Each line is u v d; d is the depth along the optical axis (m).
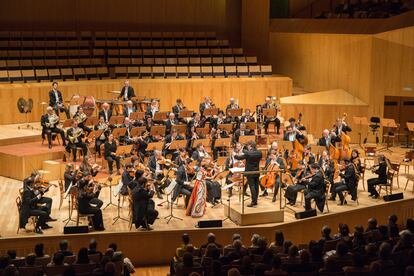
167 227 15.13
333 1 31.27
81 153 19.89
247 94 26.11
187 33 29.52
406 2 29.12
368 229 13.22
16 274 10.03
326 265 10.12
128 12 30.17
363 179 18.45
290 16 30.95
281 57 29.62
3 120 22.52
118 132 18.89
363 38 25.39
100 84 24.31
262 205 16.19
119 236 14.73
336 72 26.77
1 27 28.14
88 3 29.44
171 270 12.27
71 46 27.34
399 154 22.81
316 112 25.22
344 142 20.67
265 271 10.00
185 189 16.12
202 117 22.19
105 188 18.34
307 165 17.06
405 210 17.92
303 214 15.87
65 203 16.91
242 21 30.47
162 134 19.59
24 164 18.94
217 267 10.02
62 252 12.04
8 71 23.47
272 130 23.84
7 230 14.78
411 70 24.23
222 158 17.39
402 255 10.79
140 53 27.39
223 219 15.84
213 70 26.50
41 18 28.73
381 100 25.12
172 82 25.28
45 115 19.88
